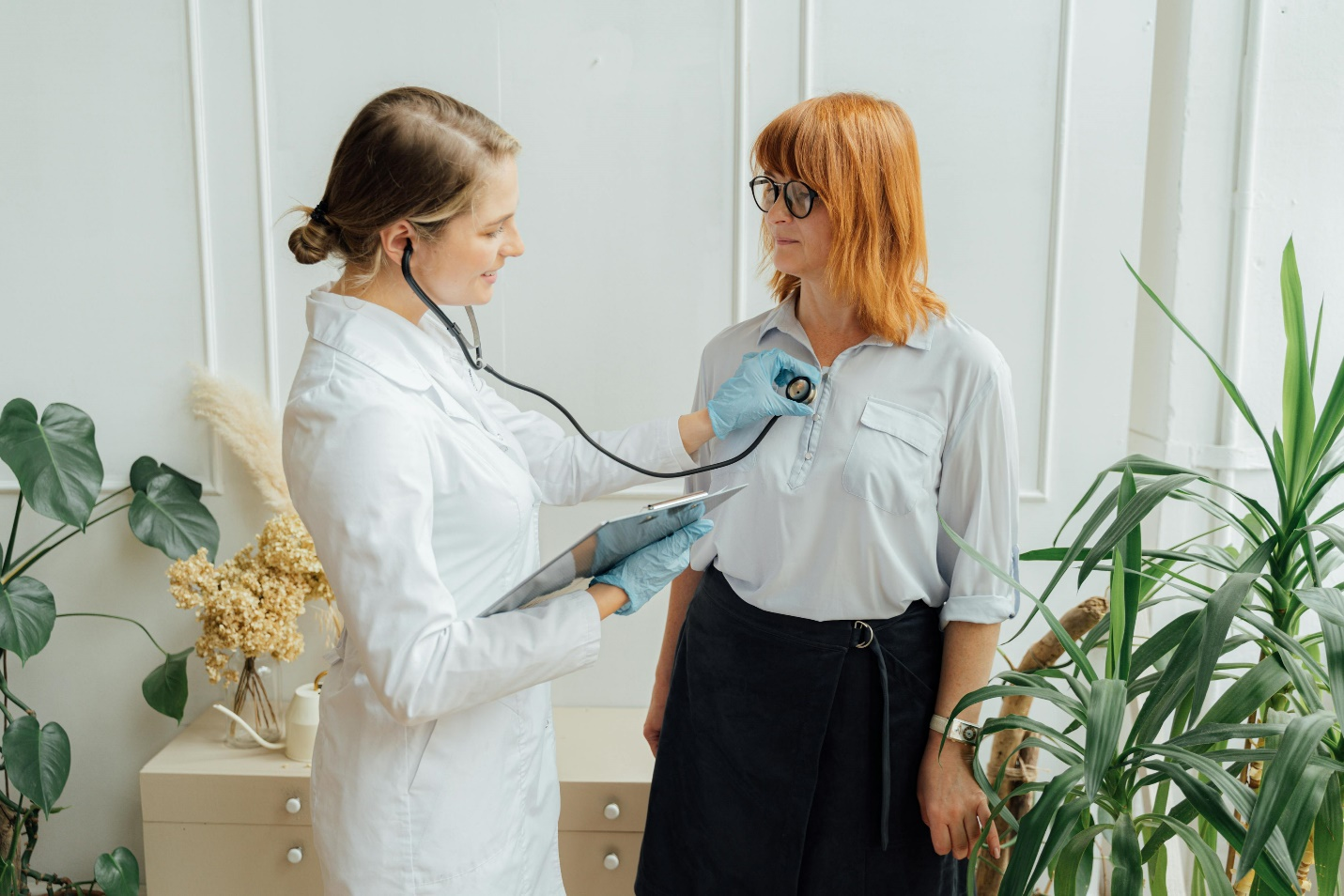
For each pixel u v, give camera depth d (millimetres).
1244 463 2104
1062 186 2018
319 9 2021
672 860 1545
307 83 2047
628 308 2119
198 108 2041
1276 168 2027
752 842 1431
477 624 1109
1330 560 1264
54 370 2131
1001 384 1285
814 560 1350
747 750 1420
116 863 1976
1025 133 2016
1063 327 2076
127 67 2035
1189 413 2123
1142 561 1415
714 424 1384
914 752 1370
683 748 1526
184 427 2150
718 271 2102
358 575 1076
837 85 2023
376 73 2045
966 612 1300
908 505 1298
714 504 1233
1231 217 2045
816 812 1402
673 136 2061
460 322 2096
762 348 1448
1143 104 1998
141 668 2229
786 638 1378
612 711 2238
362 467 1076
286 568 1962
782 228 1277
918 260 1314
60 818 2277
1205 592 1441
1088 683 1330
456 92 2049
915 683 1363
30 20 2021
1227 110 2012
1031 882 1077
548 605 1148
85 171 2066
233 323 2125
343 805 1212
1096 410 2100
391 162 1107
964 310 2080
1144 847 1217
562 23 2027
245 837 1977
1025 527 2150
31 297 2107
